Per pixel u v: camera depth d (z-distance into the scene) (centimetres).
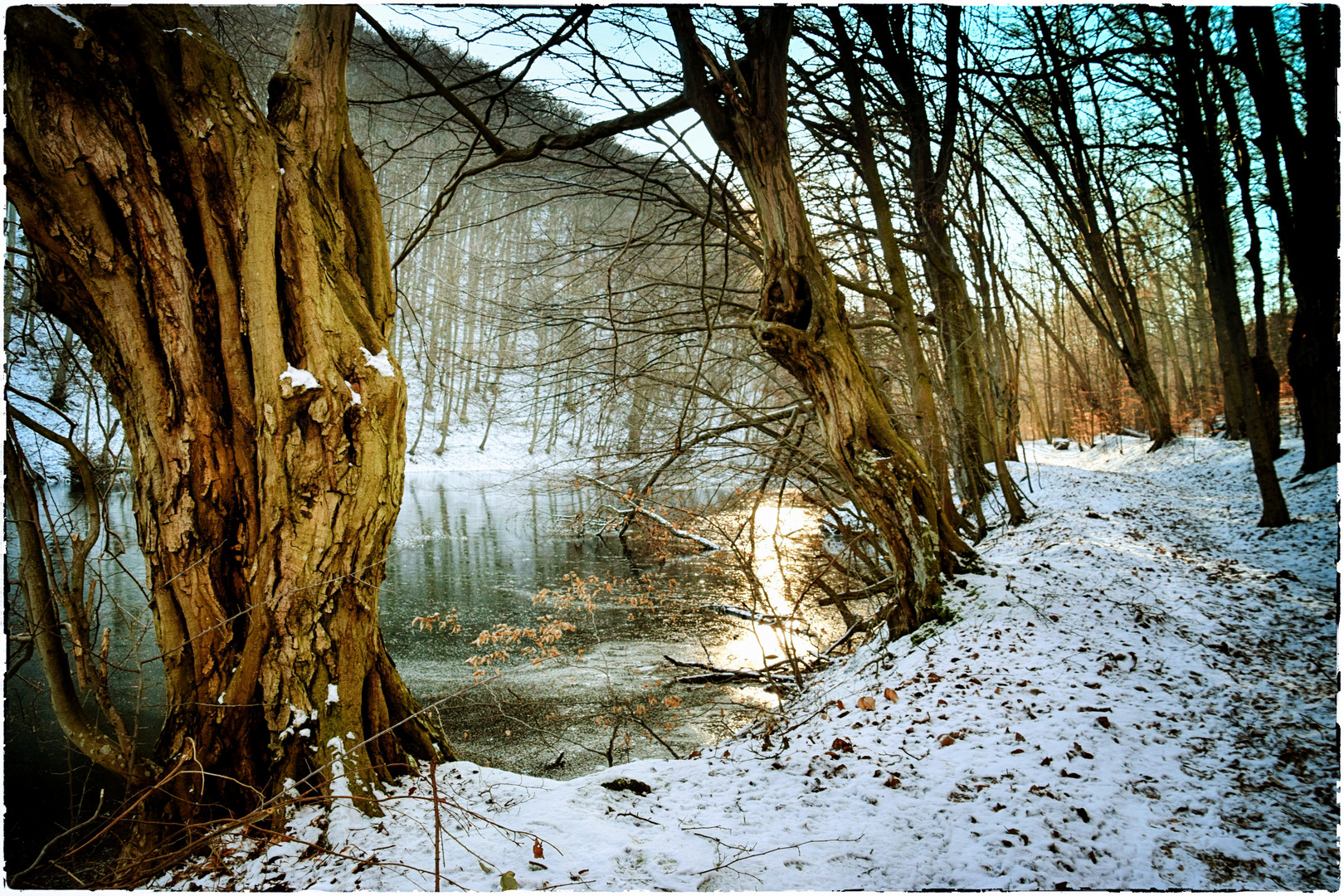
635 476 1223
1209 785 400
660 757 640
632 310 1093
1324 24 961
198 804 382
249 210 397
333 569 413
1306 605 779
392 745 451
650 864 337
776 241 696
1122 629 671
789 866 333
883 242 1096
